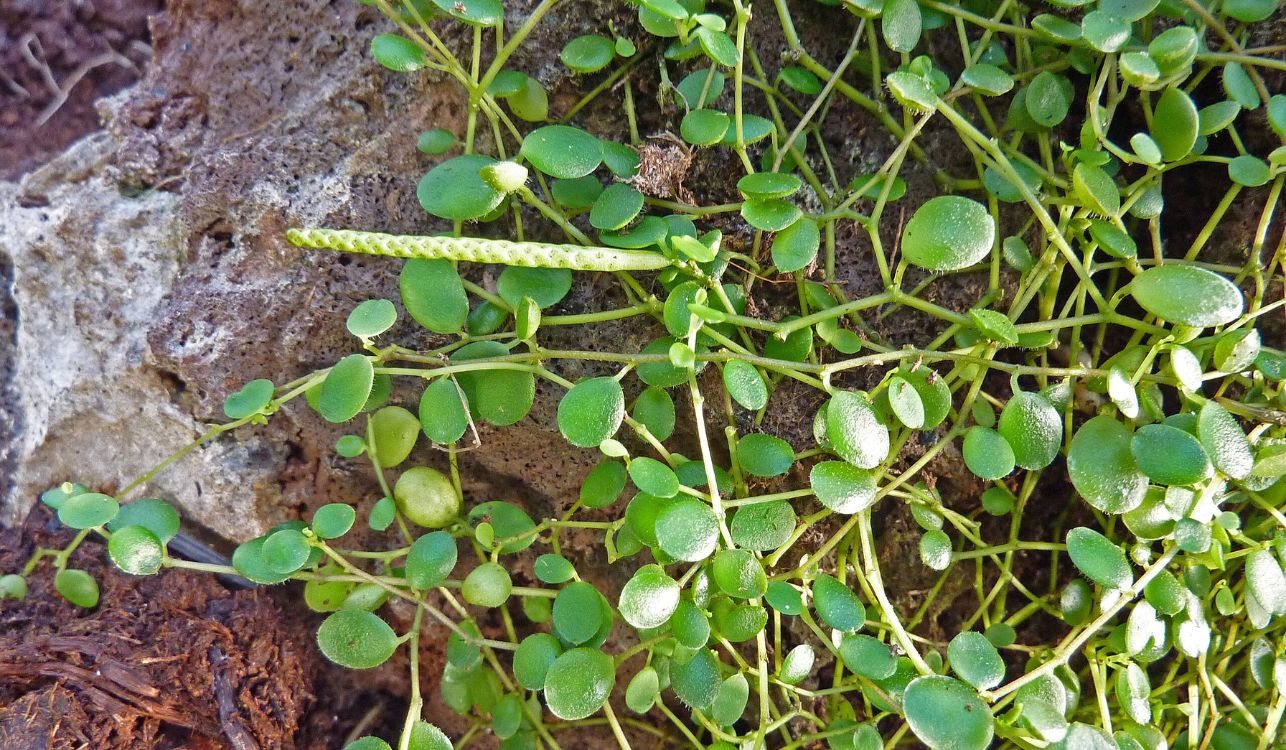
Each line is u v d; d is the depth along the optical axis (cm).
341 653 11
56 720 11
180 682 11
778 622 11
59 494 11
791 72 11
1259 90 11
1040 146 11
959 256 10
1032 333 11
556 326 11
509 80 11
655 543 10
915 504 11
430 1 11
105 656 11
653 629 11
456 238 10
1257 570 10
